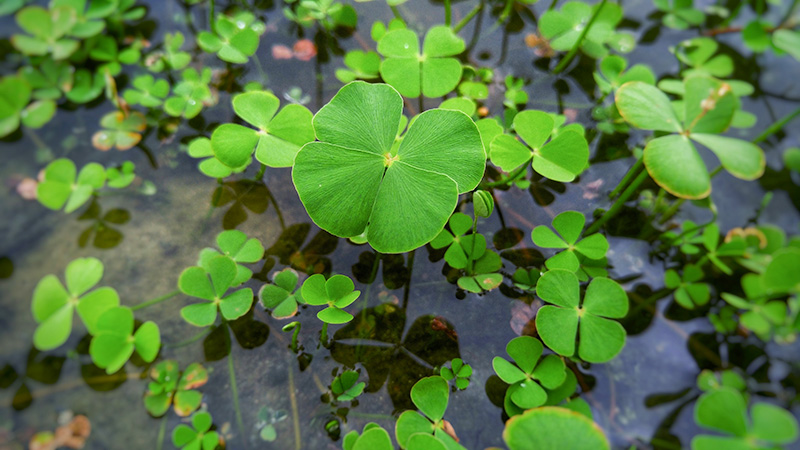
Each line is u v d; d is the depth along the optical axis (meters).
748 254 0.21
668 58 0.25
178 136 0.22
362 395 0.19
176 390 0.18
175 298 0.20
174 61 0.24
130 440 0.18
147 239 0.20
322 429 0.18
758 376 0.19
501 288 0.21
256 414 0.18
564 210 0.22
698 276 0.21
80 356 0.19
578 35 0.25
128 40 0.24
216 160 0.21
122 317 0.18
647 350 0.20
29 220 0.20
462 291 0.21
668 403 0.19
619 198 0.22
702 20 0.26
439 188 0.19
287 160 0.21
